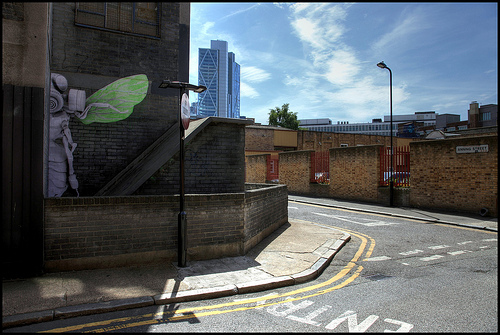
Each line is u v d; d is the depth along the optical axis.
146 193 7.57
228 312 4.24
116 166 8.12
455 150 13.51
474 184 12.81
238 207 6.70
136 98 8.45
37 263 5.13
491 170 12.23
